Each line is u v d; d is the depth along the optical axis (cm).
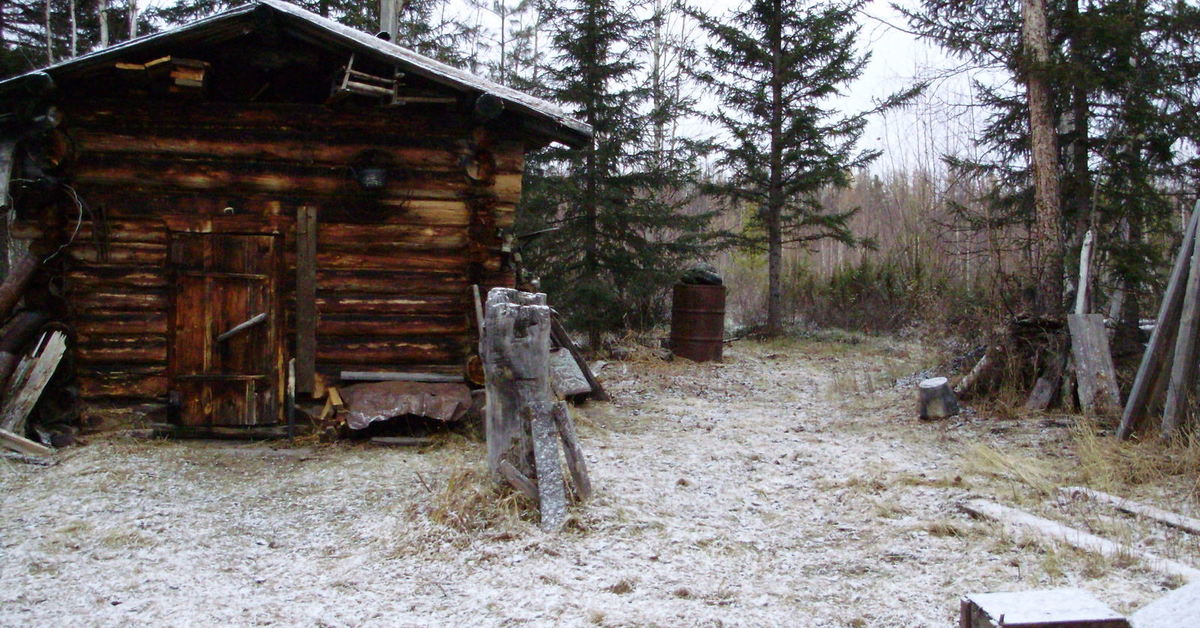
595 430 873
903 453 783
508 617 412
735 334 2027
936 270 2025
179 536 539
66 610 422
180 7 2006
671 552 505
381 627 402
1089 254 946
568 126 840
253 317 812
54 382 794
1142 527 539
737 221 3198
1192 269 735
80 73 752
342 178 825
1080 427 794
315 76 840
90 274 798
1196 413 726
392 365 838
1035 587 442
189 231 808
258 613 419
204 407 809
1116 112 1194
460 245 845
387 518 567
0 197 732
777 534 547
